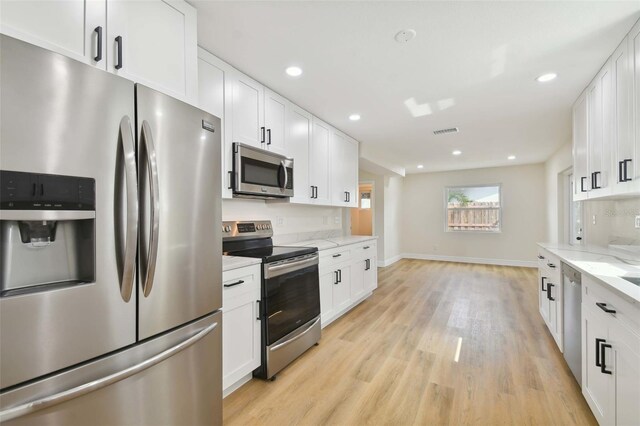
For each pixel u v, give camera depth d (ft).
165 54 4.81
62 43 3.59
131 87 3.71
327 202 11.69
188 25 5.20
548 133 12.98
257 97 8.17
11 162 2.76
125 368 3.60
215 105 6.89
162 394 4.07
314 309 8.78
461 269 20.30
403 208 25.53
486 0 5.07
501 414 5.82
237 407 6.06
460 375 7.20
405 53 6.76
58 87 3.06
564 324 7.57
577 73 7.59
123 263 3.53
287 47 6.56
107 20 4.03
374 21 5.65
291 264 7.73
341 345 8.86
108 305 3.44
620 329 4.46
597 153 7.53
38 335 2.93
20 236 3.11
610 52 6.59
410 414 5.85
